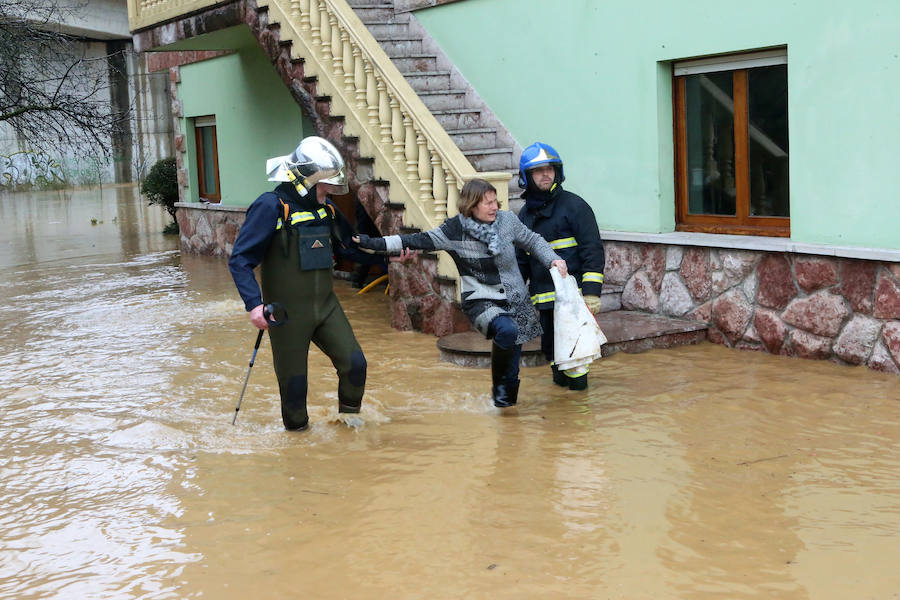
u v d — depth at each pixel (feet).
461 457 17.65
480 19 33.58
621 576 12.57
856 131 22.80
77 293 41.32
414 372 24.35
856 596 11.81
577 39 29.94
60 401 23.08
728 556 13.07
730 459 16.96
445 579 12.69
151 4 43.47
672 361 24.26
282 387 19.48
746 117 26.16
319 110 32.60
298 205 18.98
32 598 12.74
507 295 20.10
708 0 25.79
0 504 16.39
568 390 22.02
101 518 15.51
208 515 15.38
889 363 22.07
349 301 36.14
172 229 69.62
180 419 21.03
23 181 132.98
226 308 35.70
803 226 24.26
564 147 31.07
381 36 35.76
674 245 27.09
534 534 14.03
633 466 16.79
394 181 29.40
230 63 49.55
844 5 22.68
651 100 27.76
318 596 12.39
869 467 16.30
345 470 17.22
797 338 24.03
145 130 145.79
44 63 57.21
